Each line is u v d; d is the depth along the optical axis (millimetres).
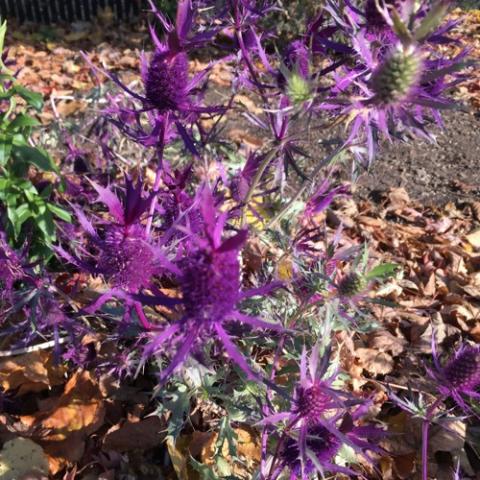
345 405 282
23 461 365
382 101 268
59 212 404
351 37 293
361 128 354
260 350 449
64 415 392
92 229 291
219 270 226
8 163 396
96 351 412
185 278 235
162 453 400
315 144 759
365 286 318
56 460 379
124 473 383
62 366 415
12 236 422
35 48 1157
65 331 423
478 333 536
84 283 435
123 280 280
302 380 273
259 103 889
